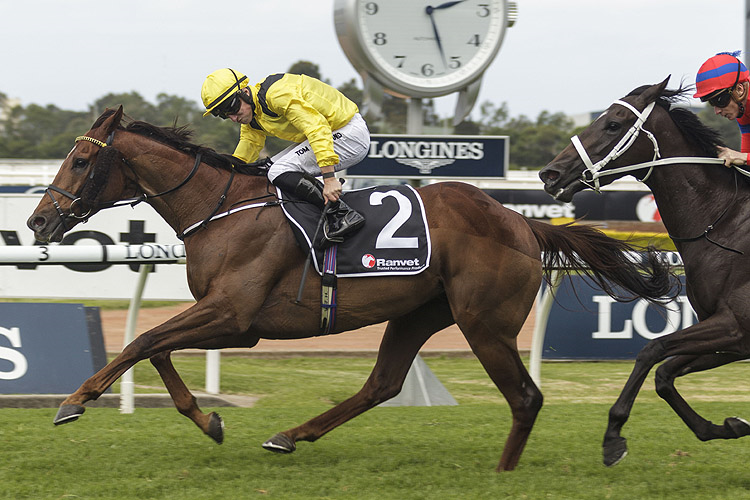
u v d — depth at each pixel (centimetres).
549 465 718
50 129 8394
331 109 714
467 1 987
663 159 698
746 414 906
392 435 815
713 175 695
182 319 656
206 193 693
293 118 684
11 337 930
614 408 661
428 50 984
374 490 637
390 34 971
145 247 825
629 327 1223
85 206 678
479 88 1007
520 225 707
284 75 705
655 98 696
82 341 946
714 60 690
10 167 2642
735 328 663
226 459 719
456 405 966
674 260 939
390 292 685
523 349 1359
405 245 682
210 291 671
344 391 1047
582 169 702
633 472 696
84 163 677
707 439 694
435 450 760
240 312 665
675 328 1227
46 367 930
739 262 670
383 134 959
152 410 905
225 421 859
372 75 977
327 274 674
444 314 749
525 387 704
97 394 637
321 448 759
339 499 614
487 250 684
